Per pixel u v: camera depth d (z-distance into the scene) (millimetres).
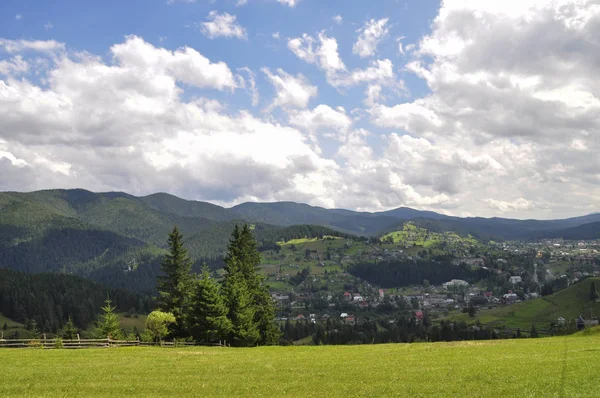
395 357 49562
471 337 198875
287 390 32250
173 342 76938
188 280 86062
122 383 35219
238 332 78312
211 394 31328
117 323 96688
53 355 53000
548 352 49281
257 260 96625
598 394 27797
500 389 30047
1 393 31750
